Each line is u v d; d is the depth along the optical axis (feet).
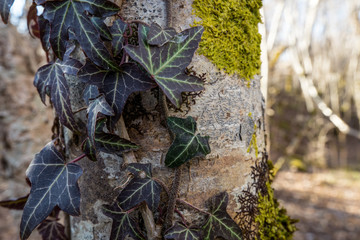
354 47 8.32
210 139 0.96
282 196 7.04
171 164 0.87
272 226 1.20
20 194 2.81
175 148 0.87
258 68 1.15
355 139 11.35
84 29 0.79
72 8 0.79
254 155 1.10
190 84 0.83
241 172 1.03
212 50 0.95
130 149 0.87
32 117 2.88
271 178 1.37
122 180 0.91
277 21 3.40
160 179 0.91
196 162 0.95
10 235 2.73
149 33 0.80
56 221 1.21
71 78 0.97
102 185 0.94
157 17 0.89
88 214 0.98
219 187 0.98
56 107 0.87
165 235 0.85
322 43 8.63
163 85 0.79
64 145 1.08
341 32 8.38
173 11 0.91
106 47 0.81
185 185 0.93
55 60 0.91
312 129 9.53
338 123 7.48
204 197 0.95
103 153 0.93
